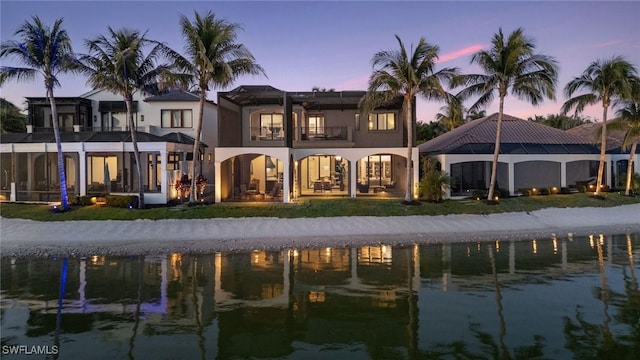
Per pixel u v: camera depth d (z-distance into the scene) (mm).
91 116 32969
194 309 10547
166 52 23359
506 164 33219
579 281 12742
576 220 24016
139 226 21234
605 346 8250
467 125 42375
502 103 26297
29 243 18531
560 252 16891
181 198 26656
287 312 10250
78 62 22812
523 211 25625
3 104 37688
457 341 8523
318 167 33469
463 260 15547
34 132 30859
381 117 32688
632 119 29984
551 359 7746
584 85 29781
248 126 32625
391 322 9555
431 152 33594
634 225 22953
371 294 11586
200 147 31234
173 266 14875
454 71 24703
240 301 11109
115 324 9648
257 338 8805
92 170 29406
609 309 10266
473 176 33969
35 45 22391
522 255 16344
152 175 29453
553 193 31047
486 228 21922
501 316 9844
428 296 11352
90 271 14258
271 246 17906
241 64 23656
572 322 9453
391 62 24484
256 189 31656
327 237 19688
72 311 10508
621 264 14836
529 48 24422
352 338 8766
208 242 18625
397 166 32688
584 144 35375
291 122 30609
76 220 22266
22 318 10062
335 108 32531
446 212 24703
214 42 22781
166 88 24562
